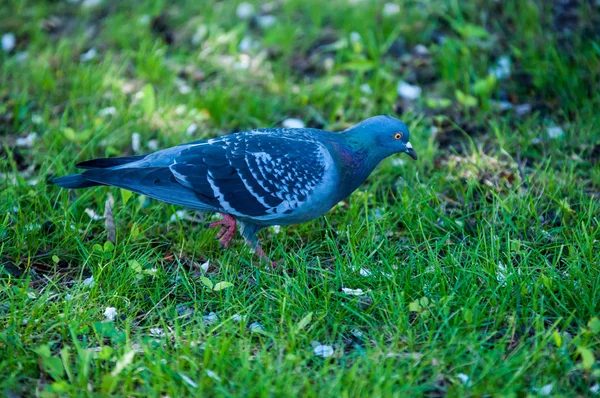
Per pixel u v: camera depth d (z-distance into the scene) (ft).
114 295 16.67
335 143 17.98
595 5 28.50
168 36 28.96
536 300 16.01
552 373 14.32
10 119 24.17
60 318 15.84
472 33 26.40
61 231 18.94
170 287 17.60
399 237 19.22
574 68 25.29
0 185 20.53
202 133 23.58
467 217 19.79
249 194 17.42
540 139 22.81
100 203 20.13
